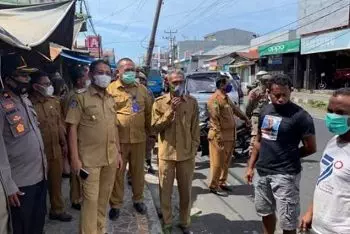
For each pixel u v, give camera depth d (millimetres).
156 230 5242
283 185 4145
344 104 2721
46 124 5250
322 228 2789
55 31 5516
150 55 26531
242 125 9289
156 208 6246
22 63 4188
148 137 5961
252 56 42844
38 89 5293
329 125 2793
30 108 4078
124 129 5426
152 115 5188
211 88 13070
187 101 5156
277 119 4176
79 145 4387
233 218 5988
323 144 11086
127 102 5430
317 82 32344
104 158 4477
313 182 7562
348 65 30391
